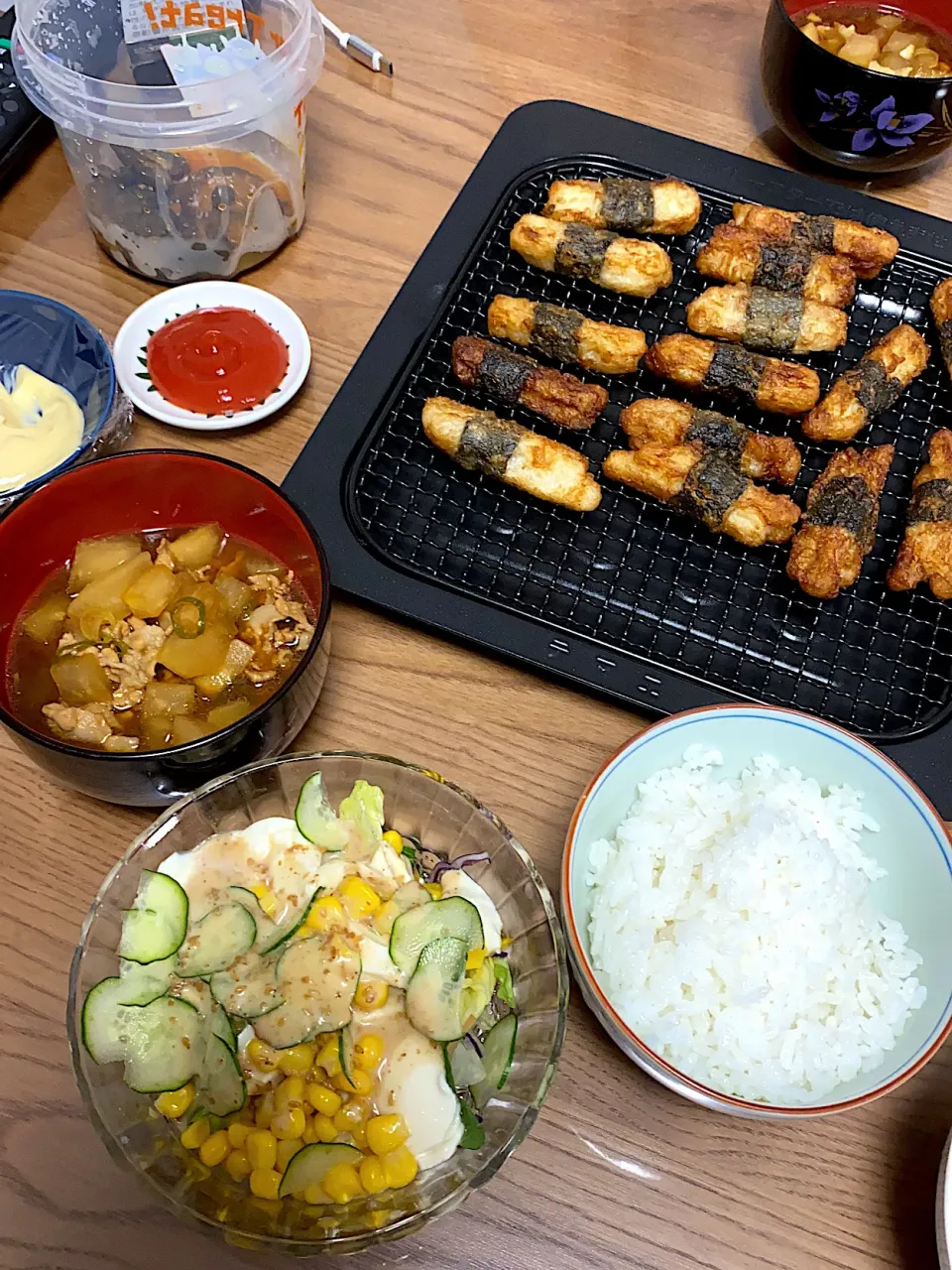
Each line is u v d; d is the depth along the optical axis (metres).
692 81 0.55
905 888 0.32
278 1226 0.26
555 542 0.42
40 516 0.34
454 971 0.28
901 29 0.52
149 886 0.29
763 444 0.43
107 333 0.46
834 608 0.41
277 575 0.37
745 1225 0.30
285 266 0.48
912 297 0.49
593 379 0.48
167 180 0.43
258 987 0.27
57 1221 0.29
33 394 0.41
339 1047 0.27
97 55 0.46
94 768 0.30
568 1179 0.30
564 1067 0.31
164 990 0.28
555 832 0.36
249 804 0.31
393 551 0.41
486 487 0.43
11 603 0.35
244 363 0.43
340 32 0.54
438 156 0.52
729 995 0.31
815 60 0.46
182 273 0.46
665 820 0.33
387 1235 0.25
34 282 0.47
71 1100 0.30
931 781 0.37
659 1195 0.30
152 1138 0.27
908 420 0.47
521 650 0.38
